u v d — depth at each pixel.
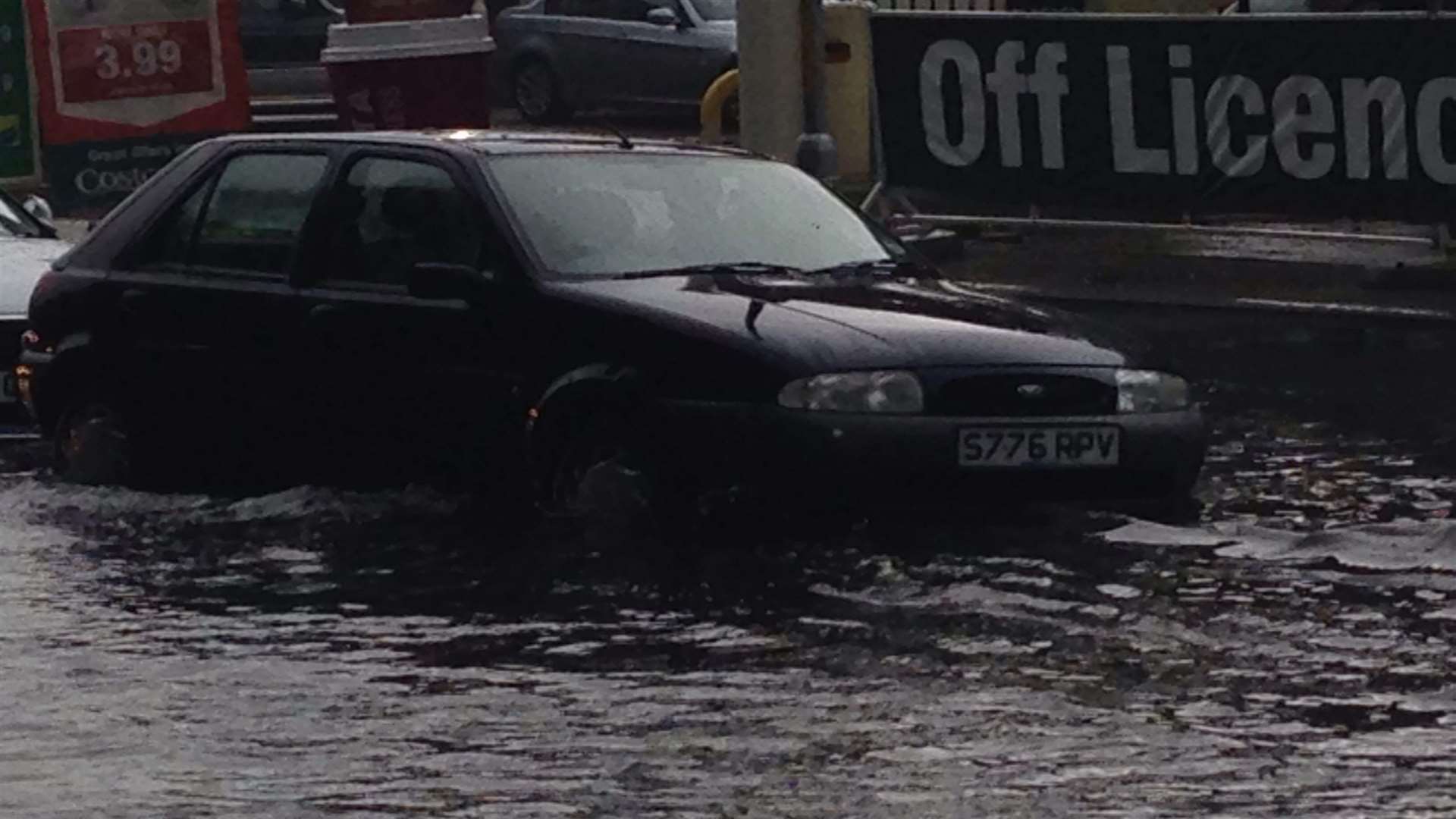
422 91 37.00
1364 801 9.88
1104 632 12.64
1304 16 26.30
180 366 17.02
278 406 16.53
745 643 12.52
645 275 15.63
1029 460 14.47
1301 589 13.53
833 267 16.36
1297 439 18.77
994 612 13.05
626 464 14.86
